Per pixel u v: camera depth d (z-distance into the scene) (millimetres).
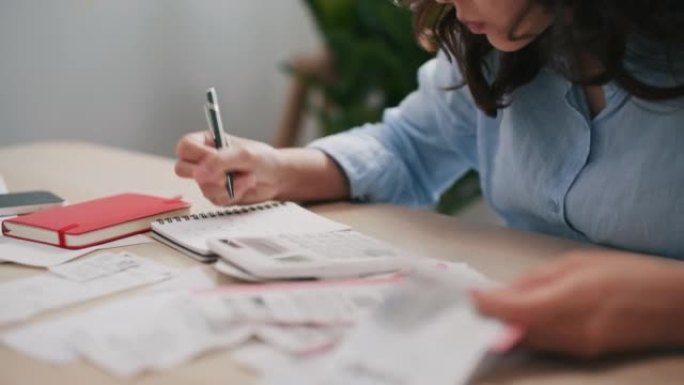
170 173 1098
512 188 916
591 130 814
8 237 786
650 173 765
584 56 724
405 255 662
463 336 469
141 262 696
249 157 896
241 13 2350
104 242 762
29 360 505
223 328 530
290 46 2523
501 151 926
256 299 561
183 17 2191
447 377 443
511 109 889
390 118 1077
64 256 717
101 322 551
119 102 2078
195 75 2260
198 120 2293
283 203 900
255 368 485
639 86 735
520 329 476
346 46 2041
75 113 1983
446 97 1021
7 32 1819
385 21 1979
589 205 815
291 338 514
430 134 1057
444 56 998
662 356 508
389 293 531
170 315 552
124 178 1070
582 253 541
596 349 486
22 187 1021
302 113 2334
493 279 663
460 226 839
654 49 745
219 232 768
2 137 1854
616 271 502
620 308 488
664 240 771
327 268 622
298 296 567
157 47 2141
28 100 1886
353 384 448
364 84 2104
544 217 880
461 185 1880
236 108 2400
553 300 479
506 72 862
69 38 1938
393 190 1014
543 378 481
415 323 492
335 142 995
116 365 493
